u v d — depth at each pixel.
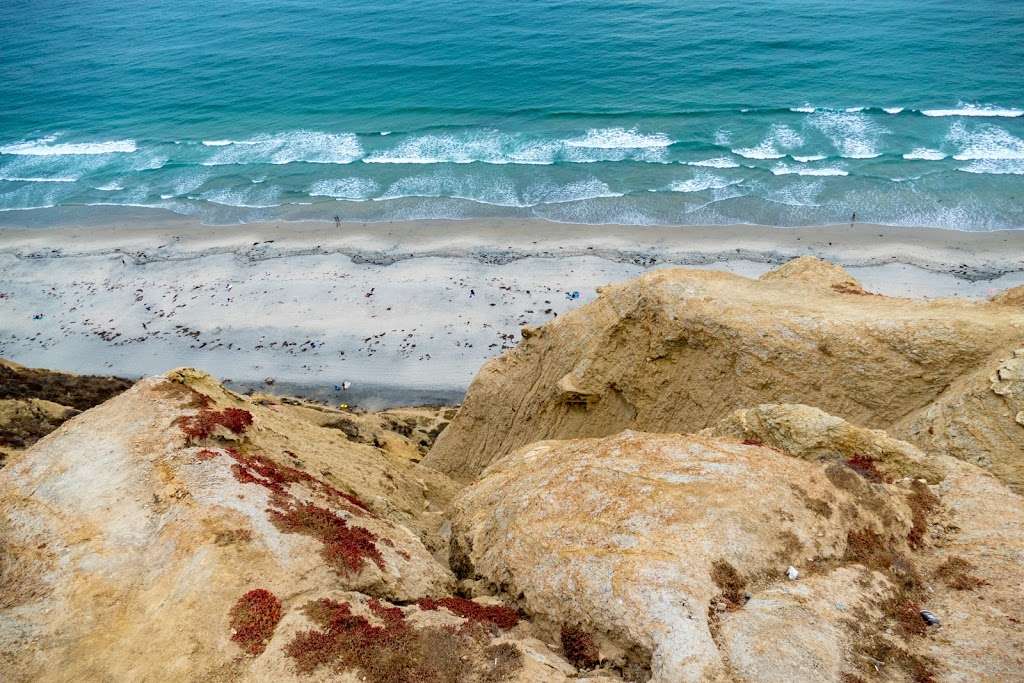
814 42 102.94
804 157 76.31
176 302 61.50
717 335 28.31
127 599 16.70
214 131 93.50
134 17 150.50
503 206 73.44
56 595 17.16
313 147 87.38
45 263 68.19
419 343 55.69
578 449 22.41
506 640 15.54
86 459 21.55
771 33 107.44
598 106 90.00
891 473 20.03
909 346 24.86
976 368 23.70
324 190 78.81
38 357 55.78
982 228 63.53
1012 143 75.12
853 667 13.50
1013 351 22.34
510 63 104.44
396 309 59.03
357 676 14.35
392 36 119.94
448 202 74.81
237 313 59.84
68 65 121.00
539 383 35.88
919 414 23.67
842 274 32.03
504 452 36.84
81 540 18.48
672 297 30.12
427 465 39.66
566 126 86.44
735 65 97.56
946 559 16.42
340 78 105.25
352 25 127.69
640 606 14.83
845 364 25.77
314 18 134.88
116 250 69.94
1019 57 93.50
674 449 20.08
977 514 17.61
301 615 15.80
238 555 17.12
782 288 30.59
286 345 56.34
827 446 21.02
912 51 97.69
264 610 15.83
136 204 79.12
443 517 27.69
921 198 68.25
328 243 69.06
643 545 16.14
